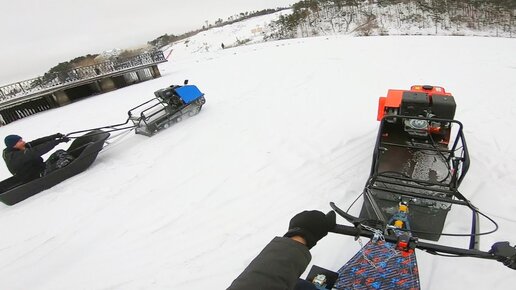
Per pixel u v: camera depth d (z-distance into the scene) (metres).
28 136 10.73
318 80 10.83
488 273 3.05
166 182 5.69
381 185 3.68
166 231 4.38
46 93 15.76
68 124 11.25
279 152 6.09
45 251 4.38
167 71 21.14
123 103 13.06
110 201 5.36
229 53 24.33
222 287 3.35
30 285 3.81
